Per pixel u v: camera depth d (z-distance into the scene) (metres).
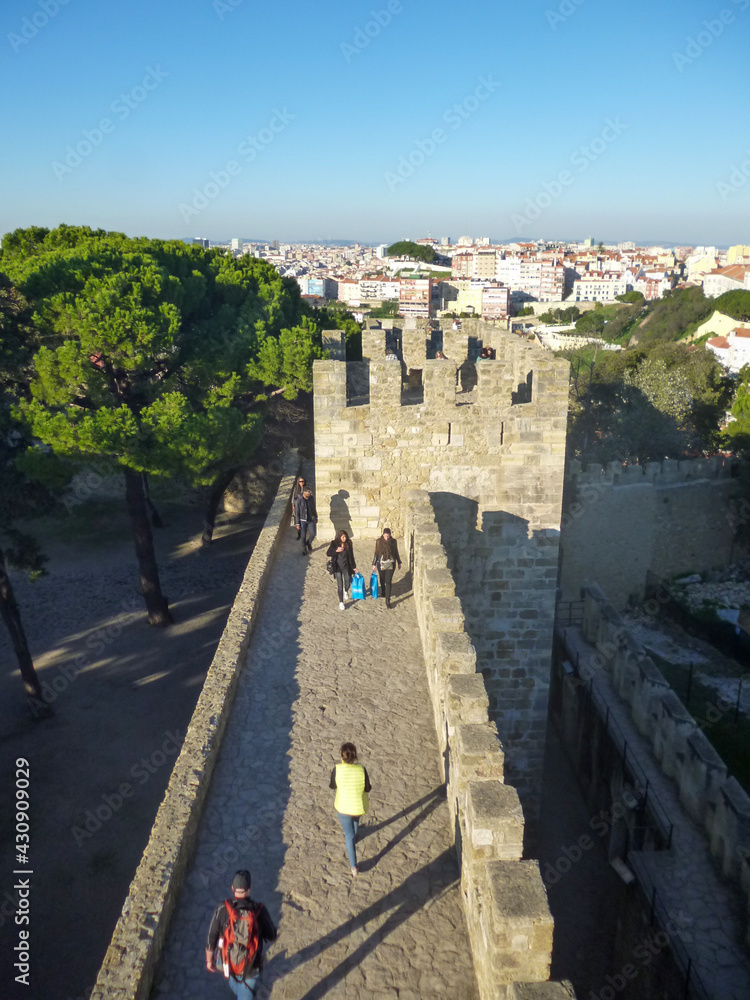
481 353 24.08
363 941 7.48
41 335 23.70
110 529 41.12
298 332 27.14
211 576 35.59
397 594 15.92
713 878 14.14
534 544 18.70
